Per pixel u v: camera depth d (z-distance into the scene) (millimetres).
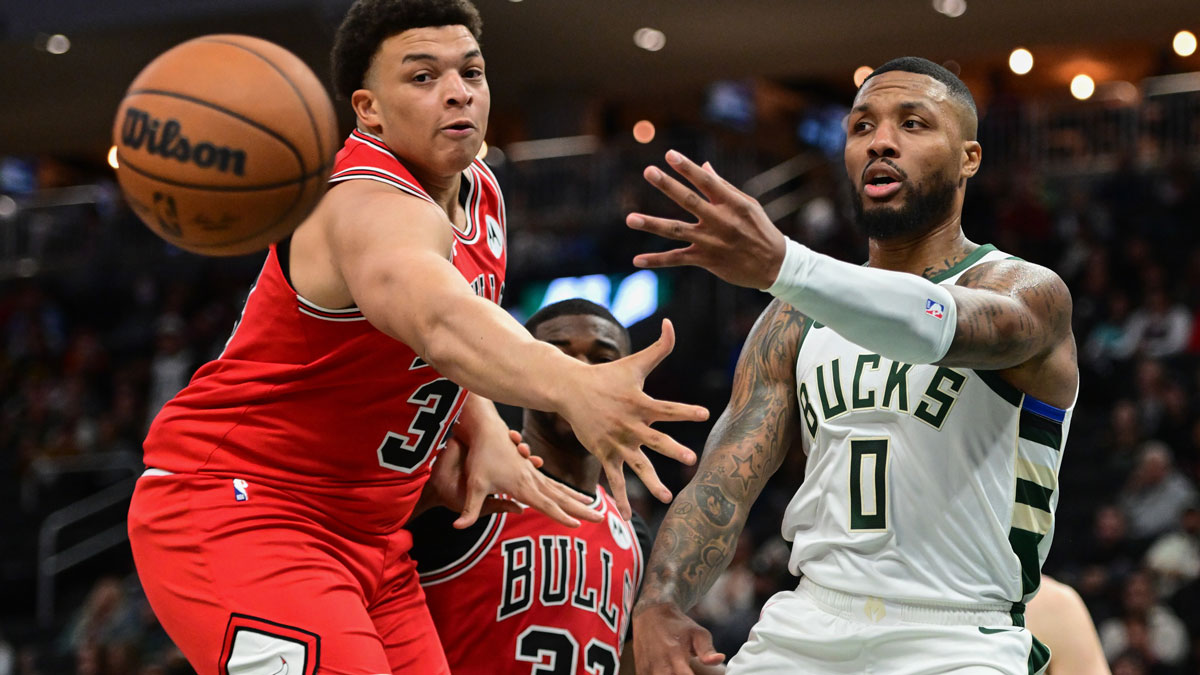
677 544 2965
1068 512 10320
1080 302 12258
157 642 10766
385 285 2420
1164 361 11211
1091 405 11531
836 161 16625
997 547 2789
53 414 15617
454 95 2689
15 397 16453
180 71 2355
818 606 2865
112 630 11250
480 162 3082
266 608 2705
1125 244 13094
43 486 14609
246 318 2848
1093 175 15023
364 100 2777
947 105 2875
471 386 2330
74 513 13922
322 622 2693
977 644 2725
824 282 2332
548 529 3553
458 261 2881
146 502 2865
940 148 2844
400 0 2707
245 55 2385
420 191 2701
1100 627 8328
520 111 20250
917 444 2781
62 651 11805
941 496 2762
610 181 16734
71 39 16375
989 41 17109
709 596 9375
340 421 2807
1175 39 16922
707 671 3400
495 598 3484
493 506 3346
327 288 2639
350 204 2598
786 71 18328
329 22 15328
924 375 2797
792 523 2982
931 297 2443
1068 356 2816
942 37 16984
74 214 19094
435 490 3311
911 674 2730
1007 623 2822
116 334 17188
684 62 17969
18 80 17812
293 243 2680
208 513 2785
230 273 17266
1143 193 13945
